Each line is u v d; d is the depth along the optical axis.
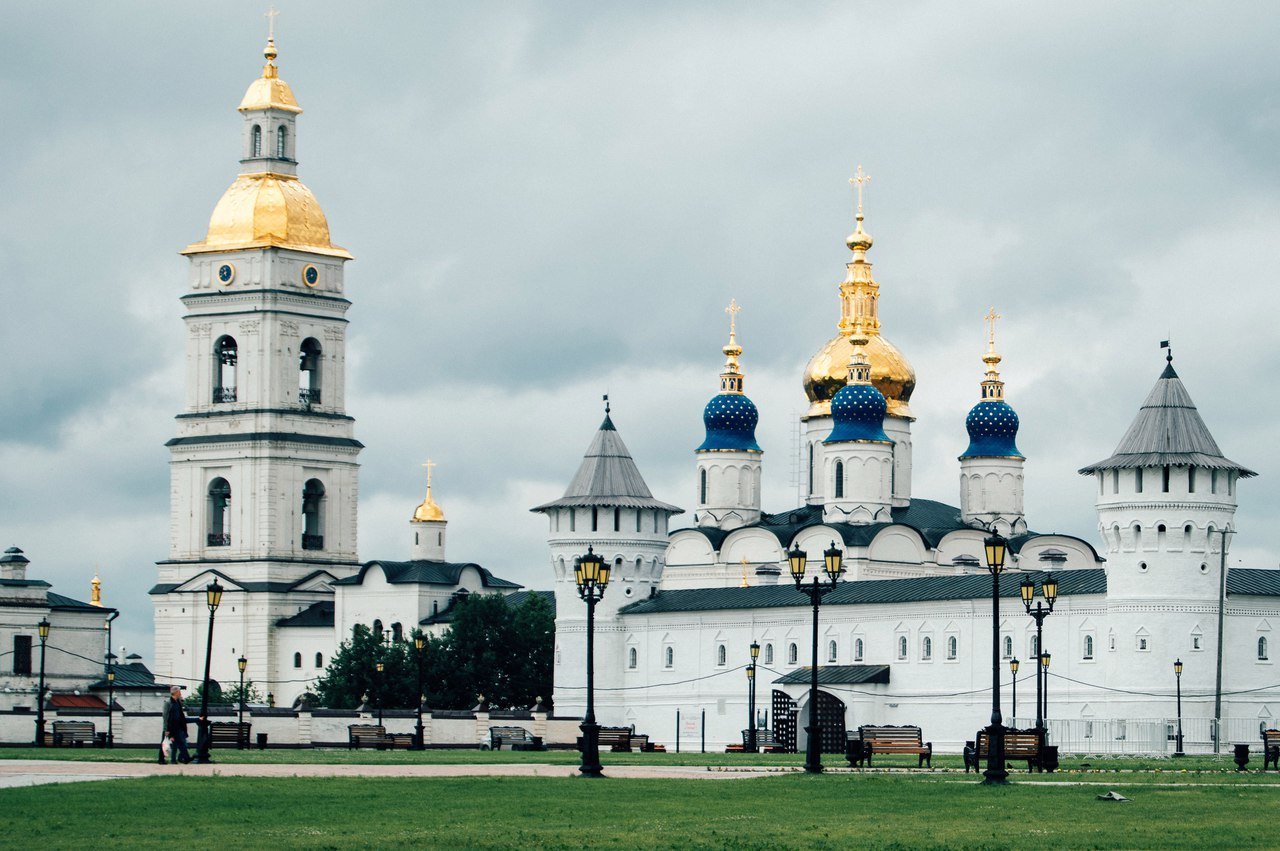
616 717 199.00
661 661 196.50
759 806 76.25
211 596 118.62
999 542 91.44
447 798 77.75
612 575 199.50
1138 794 82.94
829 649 185.25
